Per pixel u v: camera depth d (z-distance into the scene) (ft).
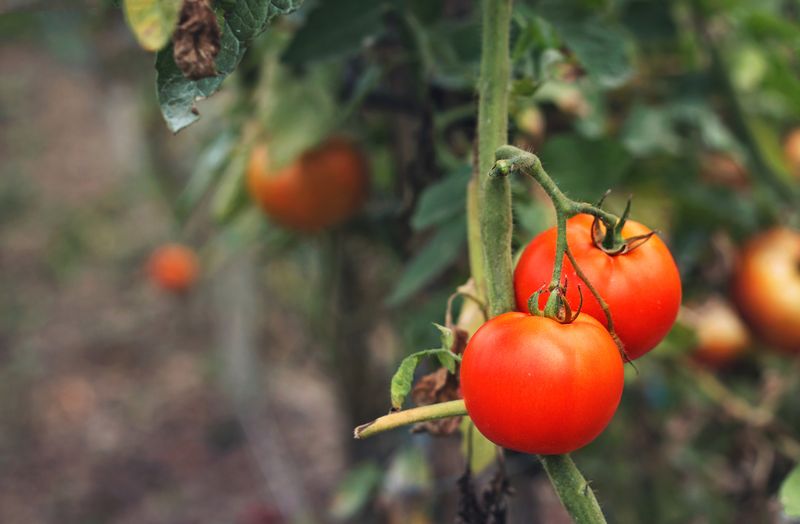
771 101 4.32
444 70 3.32
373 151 4.57
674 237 4.05
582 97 3.59
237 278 9.40
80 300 13.87
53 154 17.95
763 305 3.74
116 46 7.63
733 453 4.41
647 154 3.77
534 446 2.20
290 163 3.82
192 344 12.71
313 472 9.53
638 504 4.37
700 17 3.80
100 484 10.02
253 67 4.08
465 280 3.59
